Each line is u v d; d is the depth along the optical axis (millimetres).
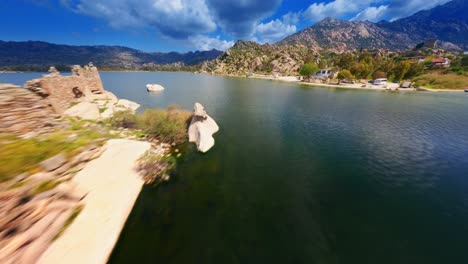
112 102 38531
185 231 11820
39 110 14102
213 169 19062
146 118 27234
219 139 27094
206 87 95188
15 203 9023
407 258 10320
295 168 19812
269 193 15664
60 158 12250
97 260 9719
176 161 20141
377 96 74375
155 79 140125
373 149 24906
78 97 31422
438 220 13031
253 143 26219
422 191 16234
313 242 11211
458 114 45438
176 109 32562
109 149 17297
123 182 15320
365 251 10688
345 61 155250
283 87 104000
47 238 9492
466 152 24047
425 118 41375
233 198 14953
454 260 10242
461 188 16719
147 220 12547
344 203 14625
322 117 41719
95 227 11148
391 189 16516
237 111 45906
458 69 112875
